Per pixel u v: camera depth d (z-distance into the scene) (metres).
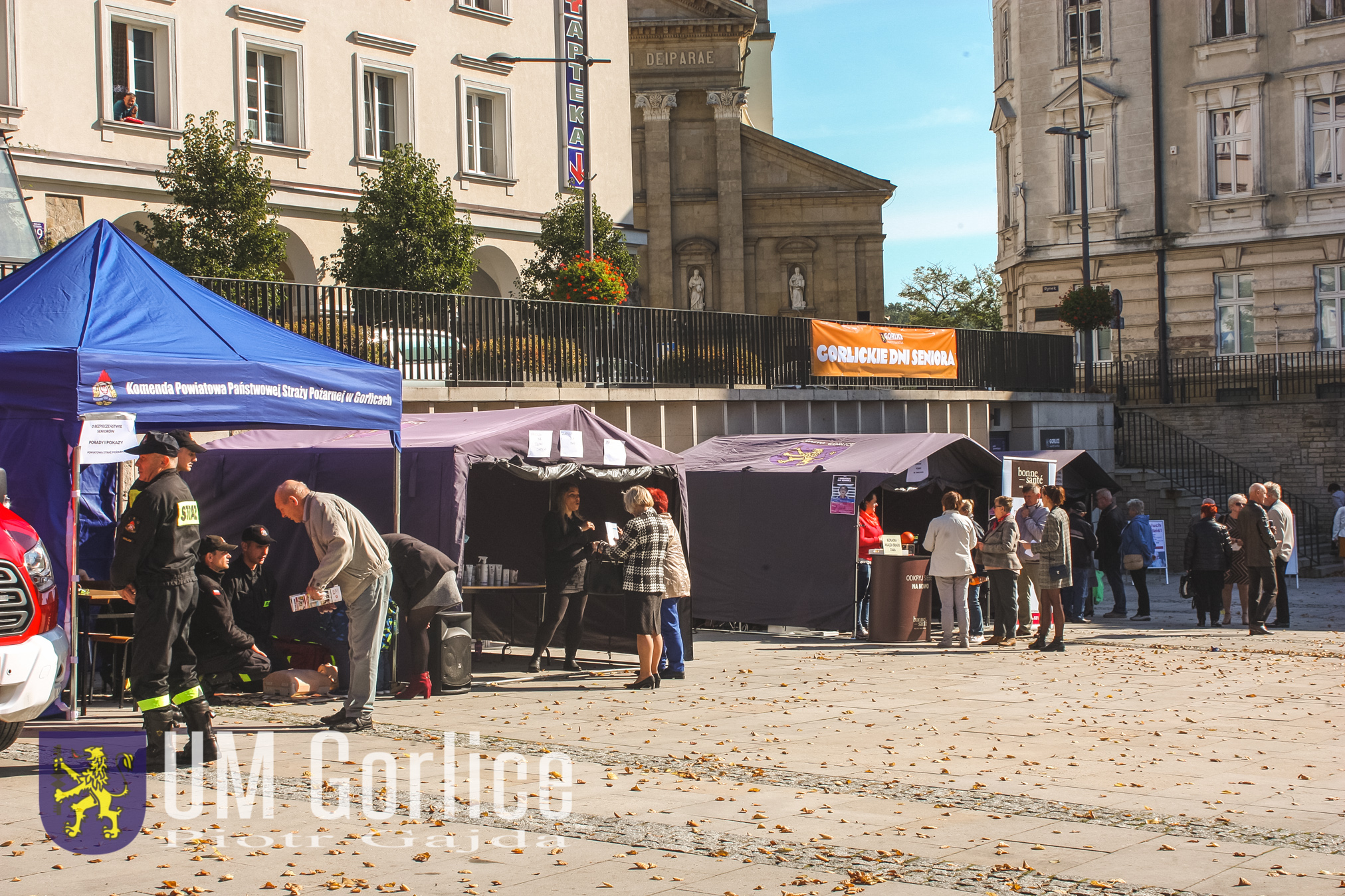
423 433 13.44
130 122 23.36
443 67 28.59
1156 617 20.28
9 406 8.80
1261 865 5.97
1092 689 12.05
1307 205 35.91
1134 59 38.09
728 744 9.11
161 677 8.00
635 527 12.21
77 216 22.69
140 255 10.55
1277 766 8.41
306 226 26.08
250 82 25.55
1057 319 33.09
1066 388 29.83
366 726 9.59
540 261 28.02
